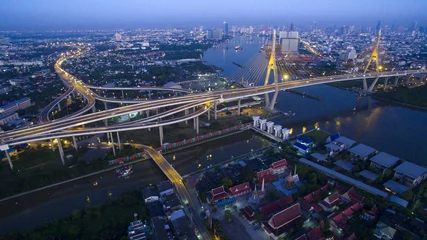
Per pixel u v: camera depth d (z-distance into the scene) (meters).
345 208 120.69
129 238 110.00
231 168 161.62
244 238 111.94
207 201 133.25
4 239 112.69
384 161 157.88
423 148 190.25
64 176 157.75
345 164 160.38
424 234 106.88
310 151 178.88
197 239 108.25
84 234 116.12
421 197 132.88
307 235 106.50
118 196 143.50
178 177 155.12
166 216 122.69
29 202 142.00
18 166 171.00
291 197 128.38
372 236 109.38
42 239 112.31
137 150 187.50
